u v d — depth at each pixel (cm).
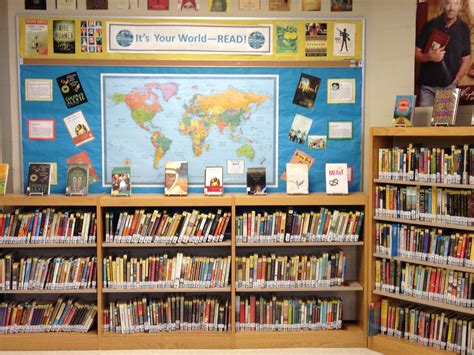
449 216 318
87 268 355
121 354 347
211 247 386
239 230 358
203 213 362
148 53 376
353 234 361
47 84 375
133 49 375
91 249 384
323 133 385
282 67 380
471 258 310
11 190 379
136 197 354
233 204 353
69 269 354
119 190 363
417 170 330
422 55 359
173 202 352
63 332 359
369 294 358
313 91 382
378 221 359
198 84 379
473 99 336
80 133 378
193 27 376
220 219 356
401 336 350
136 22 374
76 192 361
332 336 362
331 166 371
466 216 311
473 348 313
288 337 361
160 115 380
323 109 384
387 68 377
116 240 355
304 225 360
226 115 382
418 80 362
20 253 377
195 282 358
